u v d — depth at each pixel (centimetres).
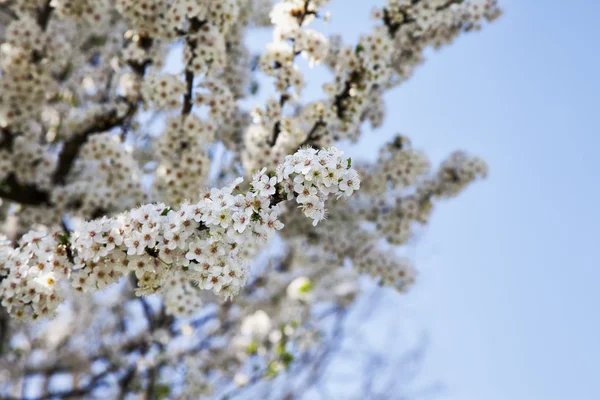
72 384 1057
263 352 984
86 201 716
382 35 622
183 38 602
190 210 353
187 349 1035
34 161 771
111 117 766
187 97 625
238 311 1109
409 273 773
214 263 355
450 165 795
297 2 603
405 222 782
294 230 789
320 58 607
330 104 620
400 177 770
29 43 719
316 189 341
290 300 1106
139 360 951
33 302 392
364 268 780
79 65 908
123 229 367
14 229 813
